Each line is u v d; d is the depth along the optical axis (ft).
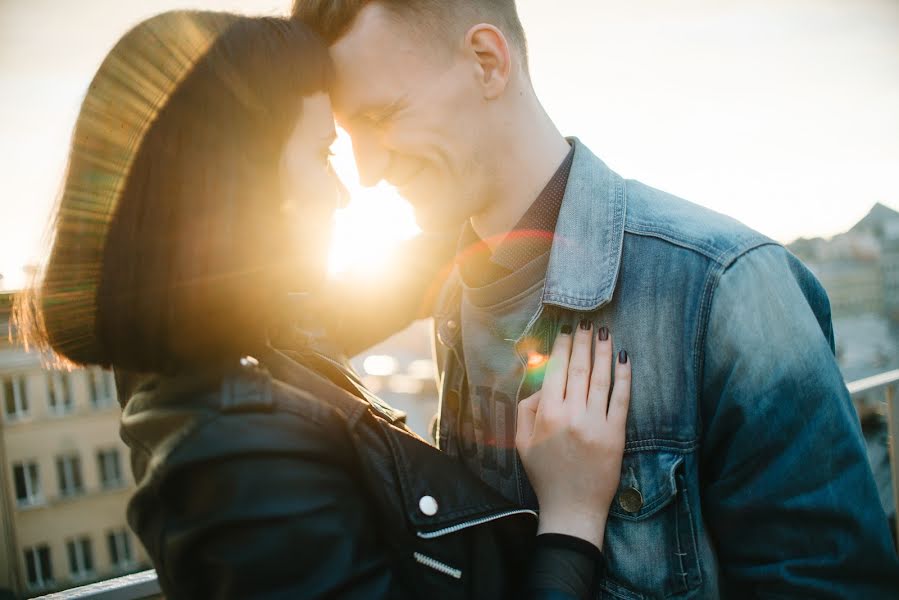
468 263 3.89
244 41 2.76
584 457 3.07
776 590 2.87
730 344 2.93
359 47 3.29
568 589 2.82
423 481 2.91
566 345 3.31
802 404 2.87
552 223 3.54
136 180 2.57
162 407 2.59
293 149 2.96
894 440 6.54
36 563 82.79
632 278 3.21
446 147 3.39
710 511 3.15
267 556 2.28
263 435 2.42
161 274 2.54
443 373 4.43
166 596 2.55
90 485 86.99
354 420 2.79
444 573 2.87
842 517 2.79
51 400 85.56
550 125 3.70
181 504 2.41
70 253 2.67
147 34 2.67
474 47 3.30
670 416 3.09
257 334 2.84
